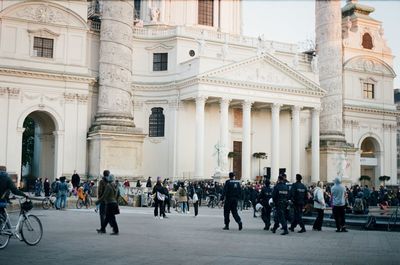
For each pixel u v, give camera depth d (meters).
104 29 46.53
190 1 60.44
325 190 38.91
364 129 62.25
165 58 52.84
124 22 46.72
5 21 44.50
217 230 19.69
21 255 12.48
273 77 51.09
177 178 49.44
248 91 49.72
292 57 58.12
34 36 45.72
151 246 14.48
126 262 11.61
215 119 53.12
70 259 11.96
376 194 40.56
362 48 63.03
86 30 47.88
